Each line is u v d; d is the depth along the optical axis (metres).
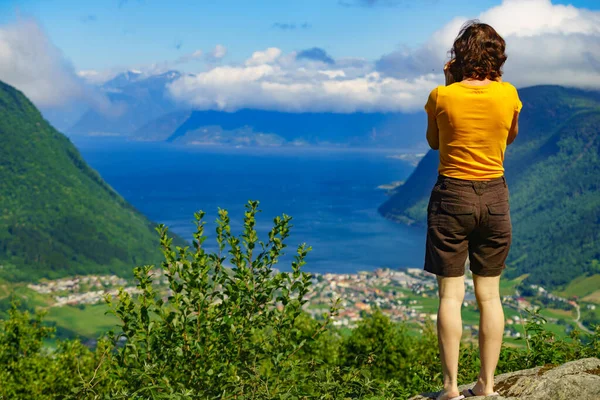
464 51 3.67
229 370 4.82
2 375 13.88
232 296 4.93
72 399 4.80
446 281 3.78
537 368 4.17
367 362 5.08
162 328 4.86
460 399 3.75
